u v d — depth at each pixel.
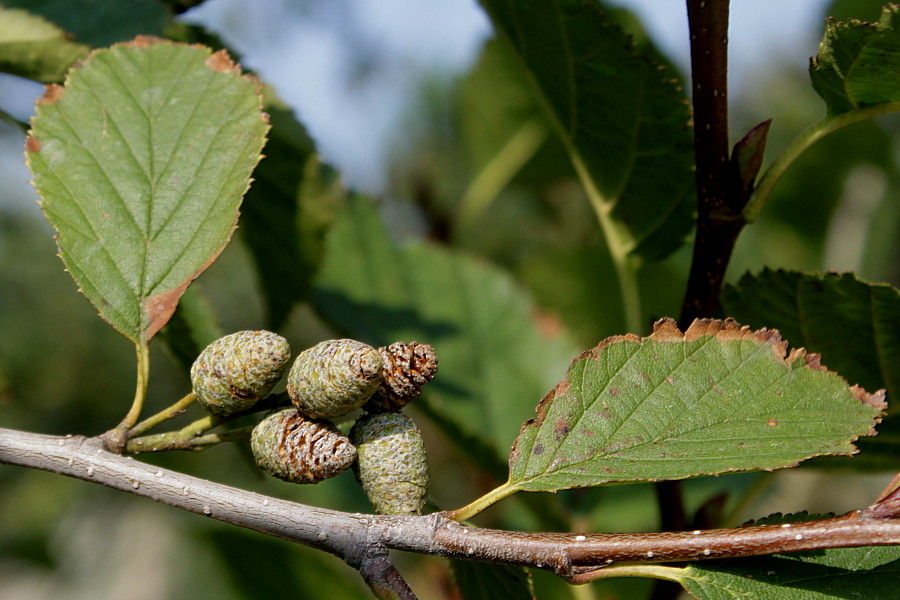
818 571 0.38
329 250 0.68
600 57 0.45
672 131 0.45
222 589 0.52
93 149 0.42
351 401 0.39
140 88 0.43
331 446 0.39
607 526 0.61
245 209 0.49
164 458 0.59
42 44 0.45
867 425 0.39
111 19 0.46
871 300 0.43
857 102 0.41
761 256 0.81
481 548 0.38
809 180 0.80
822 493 0.86
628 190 0.47
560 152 0.77
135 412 0.40
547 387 0.68
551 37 0.45
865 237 0.78
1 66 0.45
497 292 0.70
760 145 0.41
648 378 0.40
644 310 0.71
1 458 0.39
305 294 0.50
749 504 0.50
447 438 0.52
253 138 0.42
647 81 0.45
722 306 0.45
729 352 0.40
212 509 0.39
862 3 0.70
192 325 0.45
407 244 0.71
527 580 0.41
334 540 0.39
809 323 0.45
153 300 0.41
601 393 0.40
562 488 0.39
